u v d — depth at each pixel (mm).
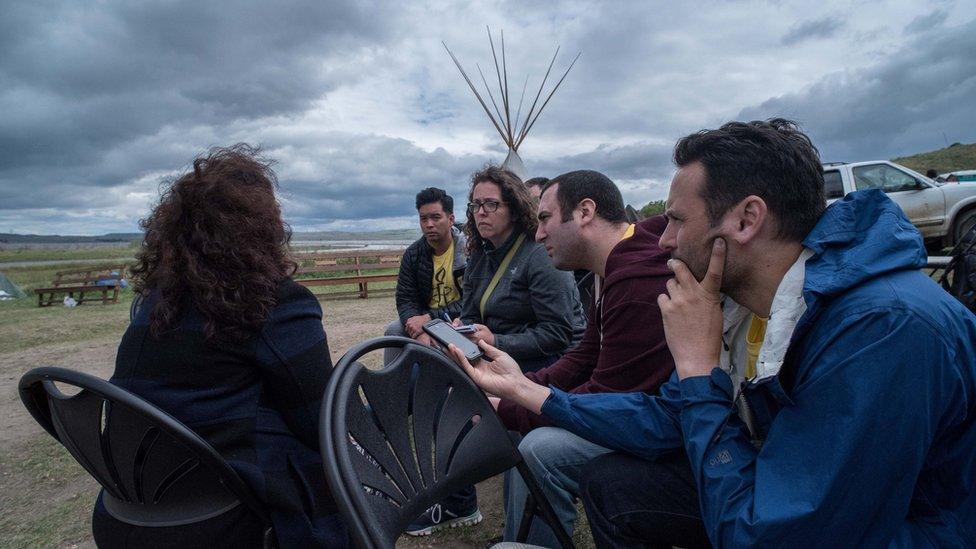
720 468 1162
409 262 3982
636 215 4309
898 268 1017
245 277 1231
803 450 1021
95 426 1191
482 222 2686
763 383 1101
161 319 1225
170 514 1218
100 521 1296
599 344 2158
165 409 1213
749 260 1163
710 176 1151
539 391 1578
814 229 1120
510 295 2676
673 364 1689
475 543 2527
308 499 1329
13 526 2873
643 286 1718
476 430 1457
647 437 1443
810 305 1029
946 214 11250
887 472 955
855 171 11688
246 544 1250
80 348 7828
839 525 984
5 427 4406
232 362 1241
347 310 10656
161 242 1263
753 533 1028
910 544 1016
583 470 1504
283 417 1333
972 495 1053
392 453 1218
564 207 2145
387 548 947
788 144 1115
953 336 968
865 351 959
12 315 12195
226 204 1241
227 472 1159
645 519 1378
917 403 935
